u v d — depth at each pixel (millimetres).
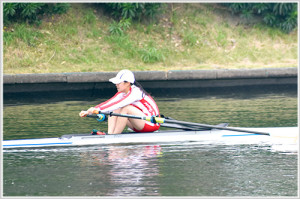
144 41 60750
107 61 55812
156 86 51031
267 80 53219
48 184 20047
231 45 63062
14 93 48281
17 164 23016
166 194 18844
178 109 38719
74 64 54344
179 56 59312
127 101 26281
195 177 20969
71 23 60156
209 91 50469
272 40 65125
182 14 65812
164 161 23406
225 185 19922
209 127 27250
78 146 26312
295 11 65562
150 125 27672
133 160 23641
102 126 32406
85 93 49375
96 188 19500
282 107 39281
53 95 47750
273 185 19953
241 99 44438
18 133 29844
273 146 26703
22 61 53250
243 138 28453
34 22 58656
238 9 67812
